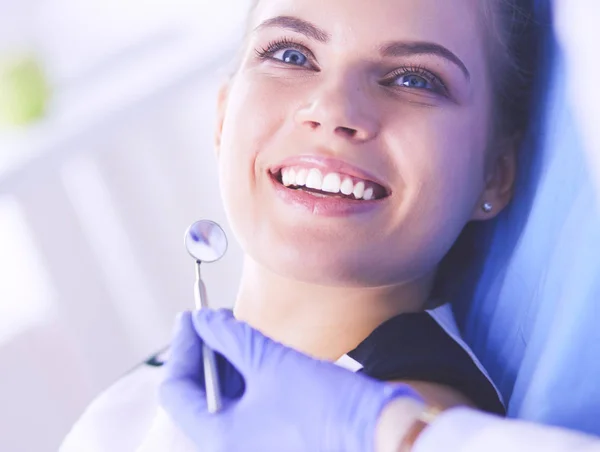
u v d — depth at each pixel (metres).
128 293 2.41
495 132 1.10
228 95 1.19
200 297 1.00
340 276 1.00
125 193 2.36
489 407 0.94
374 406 0.81
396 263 1.01
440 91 1.03
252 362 0.93
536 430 0.69
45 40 2.54
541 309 0.99
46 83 2.41
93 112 2.31
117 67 2.52
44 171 2.26
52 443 2.30
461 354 0.97
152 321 2.44
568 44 0.93
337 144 0.97
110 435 1.16
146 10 2.56
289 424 0.86
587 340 0.88
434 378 0.94
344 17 1.01
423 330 0.99
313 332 1.06
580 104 0.89
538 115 1.08
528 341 1.03
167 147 2.38
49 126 2.35
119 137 2.33
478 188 1.08
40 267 2.31
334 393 0.85
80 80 2.52
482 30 1.06
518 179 1.11
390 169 0.99
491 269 1.13
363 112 0.98
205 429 0.93
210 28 2.46
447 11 1.03
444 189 1.01
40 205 2.28
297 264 1.00
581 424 0.88
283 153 1.01
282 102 1.02
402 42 1.01
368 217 0.99
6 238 2.29
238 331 0.95
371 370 0.94
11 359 2.25
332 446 0.83
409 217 1.00
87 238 2.34
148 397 1.19
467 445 0.70
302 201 1.00
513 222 1.11
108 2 2.55
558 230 1.00
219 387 0.97
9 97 2.35
